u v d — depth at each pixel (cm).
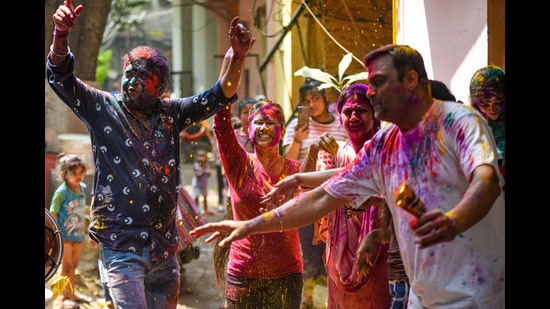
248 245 692
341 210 621
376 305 610
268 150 702
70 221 958
